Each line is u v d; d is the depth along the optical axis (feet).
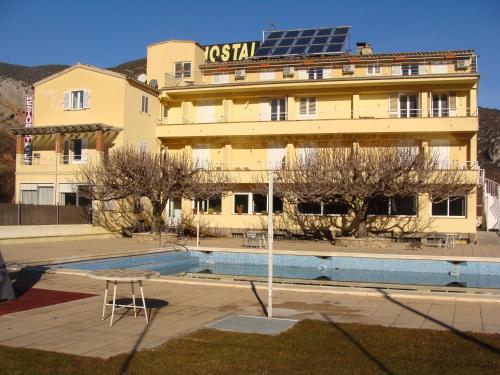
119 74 122.21
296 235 118.83
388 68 131.34
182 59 146.00
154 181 100.89
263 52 145.48
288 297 40.83
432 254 78.43
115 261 73.00
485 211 137.08
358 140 121.80
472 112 118.62
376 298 40.63
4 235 93.35
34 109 131.13
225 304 37.76
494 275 71.31
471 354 24.04
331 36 144.46
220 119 135.64
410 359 23.27
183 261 82.17
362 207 97.35
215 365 22.38
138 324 30.81
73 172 119.65
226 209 126.31
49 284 46.32
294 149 126.82
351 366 22.27
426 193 95.20
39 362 22.53
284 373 21.35
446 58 127.65
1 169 217.97
